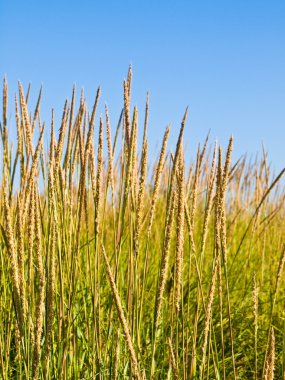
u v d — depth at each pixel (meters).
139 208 0.99
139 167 1.04
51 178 0.96
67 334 1.04
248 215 2.88
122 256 1.90
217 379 1.04
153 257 2.08
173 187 0.89
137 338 1.02
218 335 1.75
